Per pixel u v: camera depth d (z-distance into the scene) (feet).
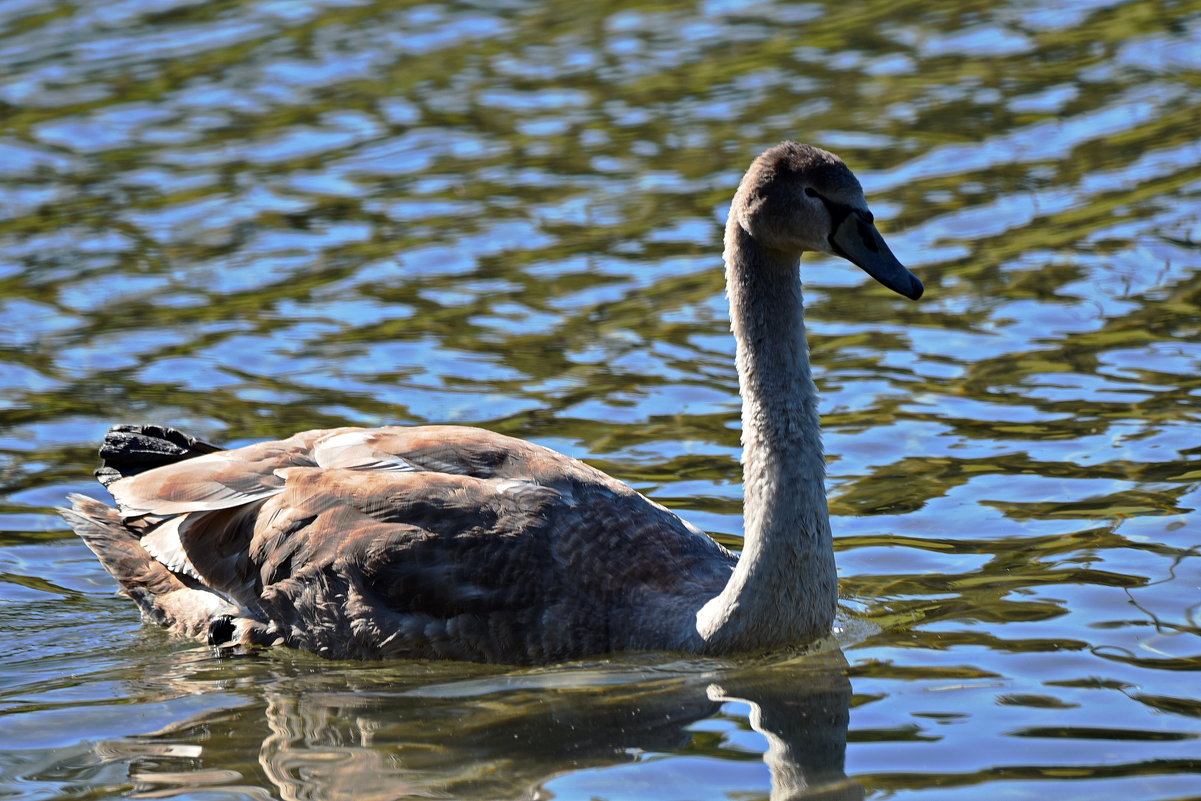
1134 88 73.31
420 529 38.58
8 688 36.37
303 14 88.33
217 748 32.63
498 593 37.78
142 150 72.43
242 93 78.18
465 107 75.97
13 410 51.01
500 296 59.00
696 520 43.60
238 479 40.70
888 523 42.80
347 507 39.40
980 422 48.29
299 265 61.87
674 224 64.28
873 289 59.72
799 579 36.14
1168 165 65.77
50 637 39.78
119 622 40.91
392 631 38.09
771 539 36.11
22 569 43.16
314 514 39.58
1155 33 79.71
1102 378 50.47
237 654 39.06
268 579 39.68
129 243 63.98
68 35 85.81
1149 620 36.35
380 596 38.42
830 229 36.52
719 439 48.49
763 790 29.71
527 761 31.48
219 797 30.27
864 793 29.37
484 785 30.42
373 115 75.51
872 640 36.73
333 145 72.69
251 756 32.19
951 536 41.81
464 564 38.09
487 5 89.15
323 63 81.35
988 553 40.68
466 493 39.14
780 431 36.42
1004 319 55.36
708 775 30.50
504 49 83.15
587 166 69.72
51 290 60.03
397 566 38.32
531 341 55.62
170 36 85.51
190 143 73.15
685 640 36.91
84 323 57.52
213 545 40.98
